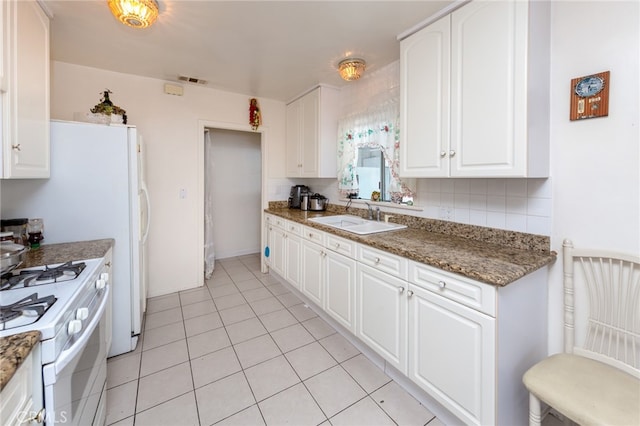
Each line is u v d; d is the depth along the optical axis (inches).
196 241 129.1
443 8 65.6
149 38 82.2
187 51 90.4
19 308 36.4
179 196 123.4
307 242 106.0
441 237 78.4
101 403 53.6
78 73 100.8
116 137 77.9
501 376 49.0
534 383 44.6
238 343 86.7
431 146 69.7
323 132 121.4
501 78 55.6
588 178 54.6
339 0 64.5
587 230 55.1
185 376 71.9
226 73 108.8
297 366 76.2
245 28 76.7
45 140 66.3
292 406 62.8
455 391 54.0
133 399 64.2
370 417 60.2
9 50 50.0
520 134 53.5
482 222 73.2
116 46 87.1
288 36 80.5
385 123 99.7
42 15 64.9
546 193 60.5
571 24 55.4
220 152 173.6
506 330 49.5
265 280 139.9
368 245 74.0
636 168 49.2
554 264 59.5
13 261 51.3
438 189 84.4
